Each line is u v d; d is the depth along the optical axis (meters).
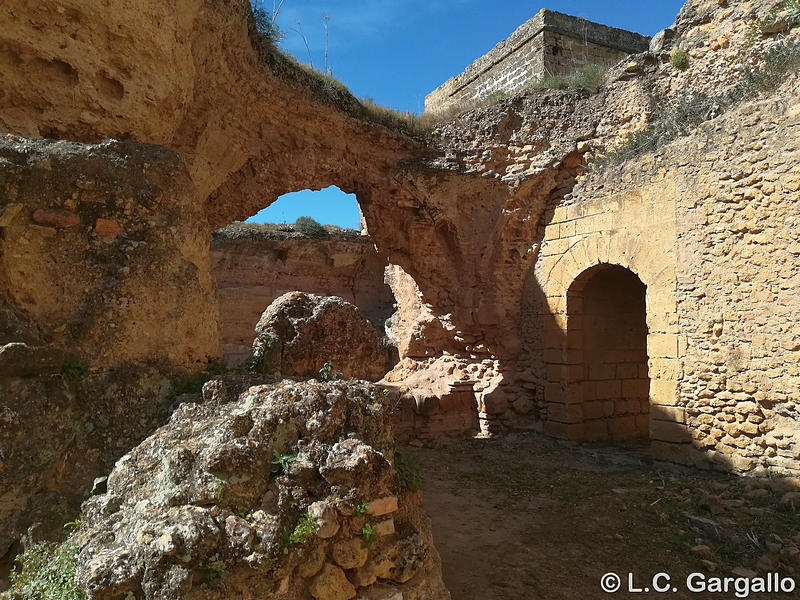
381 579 2.77
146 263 3.50
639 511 5.81
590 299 9.63
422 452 8.93
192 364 3.69
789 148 6.38
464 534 5.36
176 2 5.19
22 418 2.79
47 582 2.45
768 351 6.48
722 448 6.93
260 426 2.78
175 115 5.53
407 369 11.98
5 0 4.09
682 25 8.96
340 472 2.72
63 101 4.45
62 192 3.29
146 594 2.21
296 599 2.45
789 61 6.89
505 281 10.35
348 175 9.97
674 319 7.54
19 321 3.04
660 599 4.11
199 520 2.35
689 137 7.60
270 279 18.28
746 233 6.77
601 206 8.78
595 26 13.00
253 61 7.71
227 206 8.76
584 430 9.37
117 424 3.17
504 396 10.16
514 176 9.95
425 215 10.37
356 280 20.00
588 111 9.73
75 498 2.89
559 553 4.89
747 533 4.99
